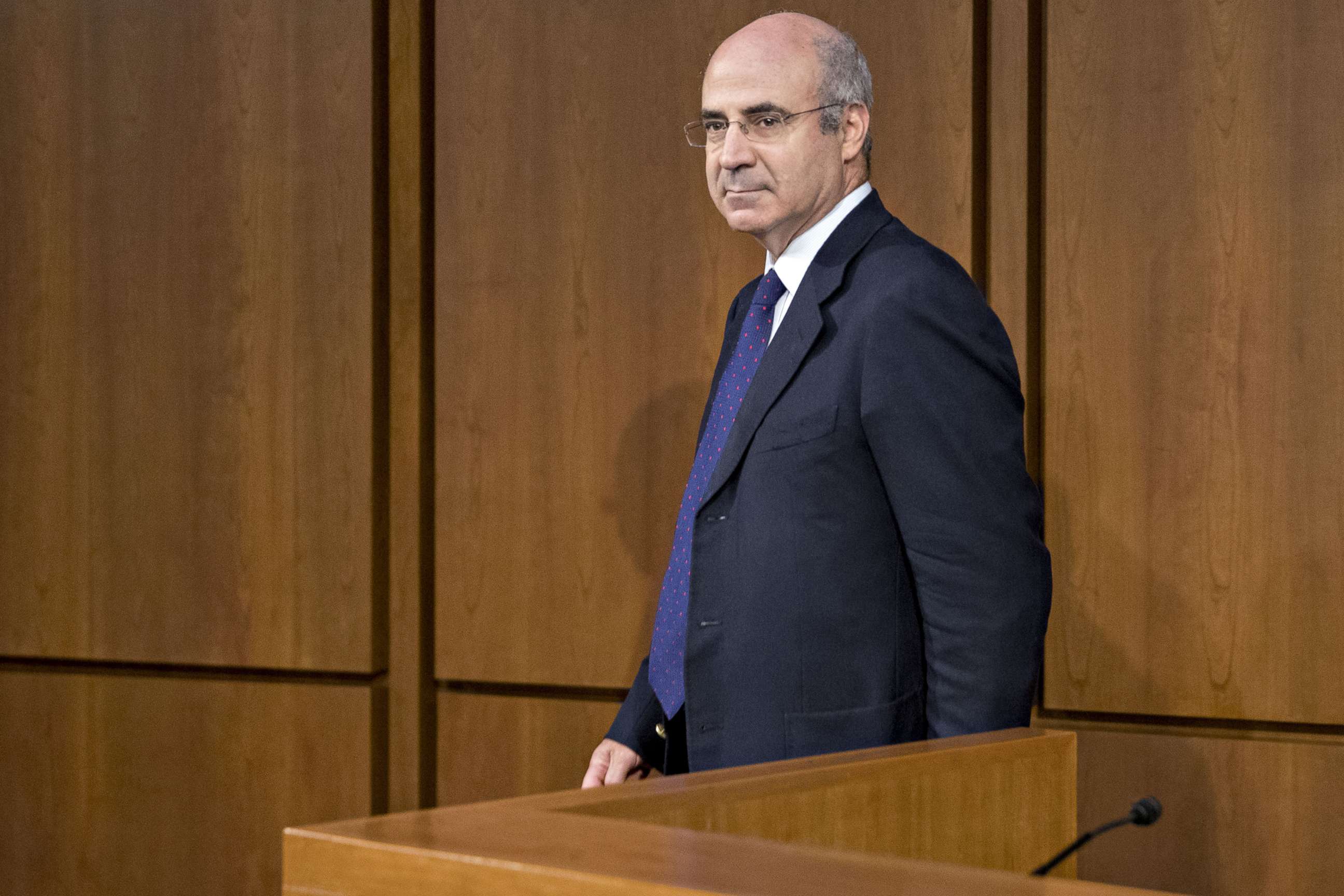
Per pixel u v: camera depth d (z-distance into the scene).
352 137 9.05
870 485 5.12
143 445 9.50
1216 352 7.48
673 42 8.52
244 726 9.32
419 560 8.98
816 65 5.68
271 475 9.21
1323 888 7.31
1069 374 7.75
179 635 9.42
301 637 9.15
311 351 9.13
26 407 9.74
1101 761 7.70
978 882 2.29
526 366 8.78
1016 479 4.98
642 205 8.57
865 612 5.05
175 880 9.45
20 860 9.78
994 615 4.79
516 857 2.41
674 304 8.50
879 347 5.05
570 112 8.71
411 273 8.98
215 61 9.34
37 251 9.71
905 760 3.46
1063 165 7.76
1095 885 2.30
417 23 8.98
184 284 9.40
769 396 5.28
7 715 9.84
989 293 7.91
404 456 9.01
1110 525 7.66
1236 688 7.43
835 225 5.72
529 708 8.81
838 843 3.27
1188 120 7.53
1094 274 7.70
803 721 5.01
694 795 3.04
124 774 9.58
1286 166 7.37
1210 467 7.49
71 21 9.65
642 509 8.55
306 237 9.15
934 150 7.96
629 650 8.57
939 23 7.96
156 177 9.47
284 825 9.21
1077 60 7.73
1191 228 7.53
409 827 2.65
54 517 9.69
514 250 8.81
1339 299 7.29
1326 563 7.29
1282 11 7.38
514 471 8.80
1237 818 7.47
